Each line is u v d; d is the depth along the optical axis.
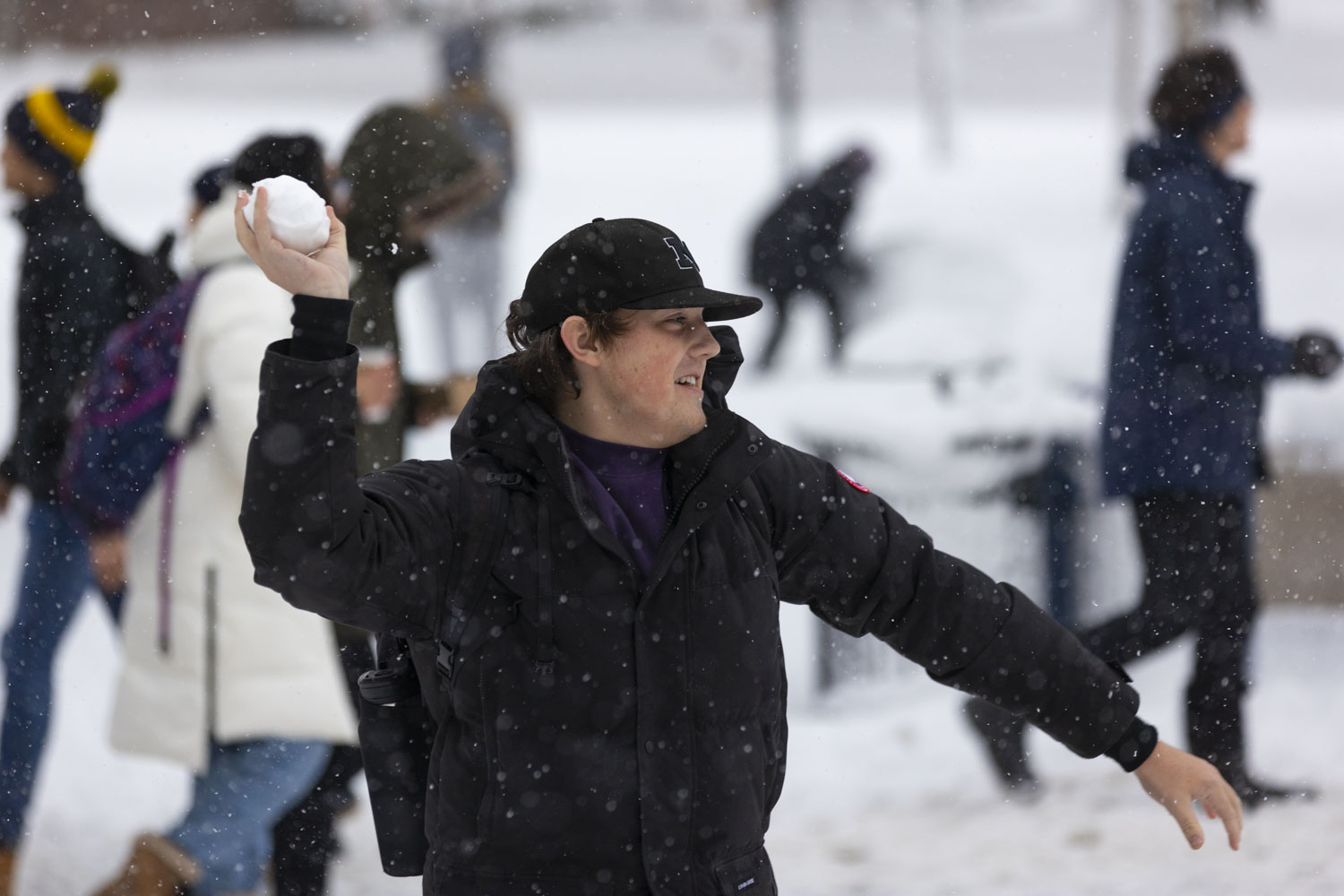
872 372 22.00
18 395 14.72
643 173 71.88
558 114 97.88
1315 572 23.06
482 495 7.12
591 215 58.94
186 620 11.94
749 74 106.50
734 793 7.21
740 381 33.50
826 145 84.00
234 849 12.17
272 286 11.93
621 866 7.10
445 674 7.18
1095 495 18.47
